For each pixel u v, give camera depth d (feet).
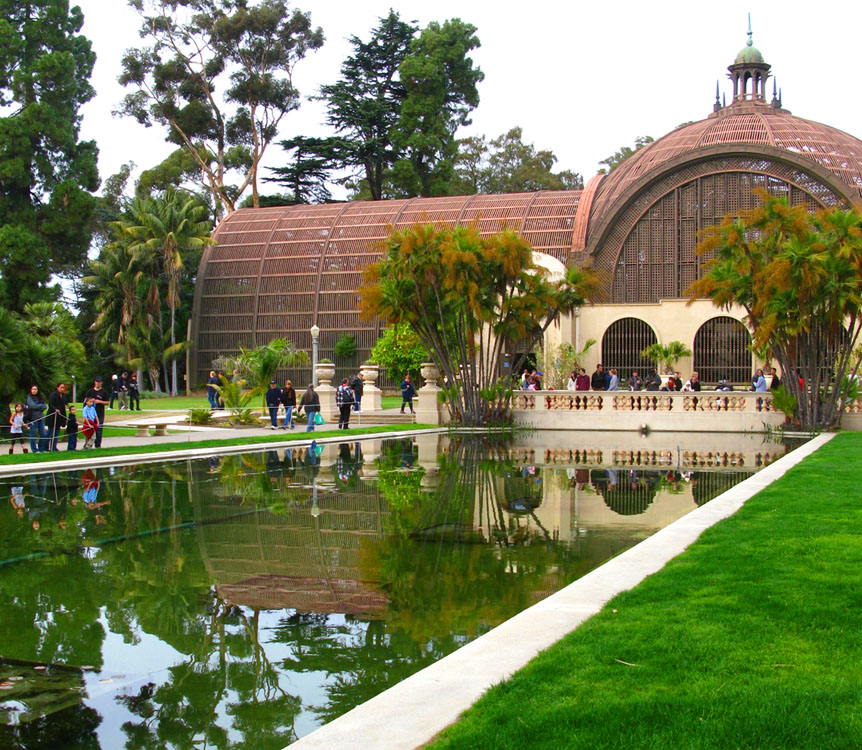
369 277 114.52
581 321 171.83
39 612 29.60
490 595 31.32
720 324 166.61
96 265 204.64
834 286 98.94
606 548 39.32
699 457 81.05
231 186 277.85
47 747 19.11
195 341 209.97
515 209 196.03
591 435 112.68
